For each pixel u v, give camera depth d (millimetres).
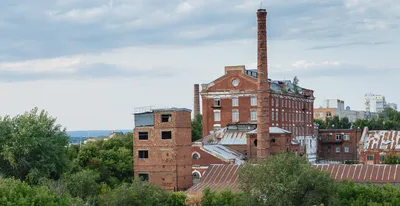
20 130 93000
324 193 71125
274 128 134875
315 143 185625
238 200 76688
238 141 133625
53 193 65438
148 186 79562
